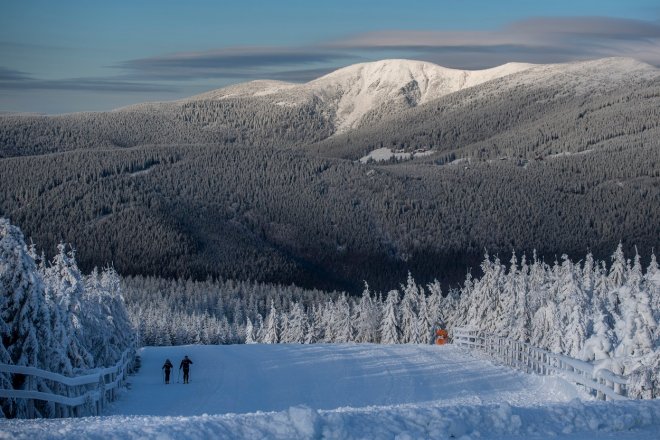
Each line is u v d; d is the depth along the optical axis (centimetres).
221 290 16425
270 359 3819
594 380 2008
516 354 3231
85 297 3139
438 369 3244
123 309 3738
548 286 5016
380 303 8750
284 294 16062
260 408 2330
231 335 10900
